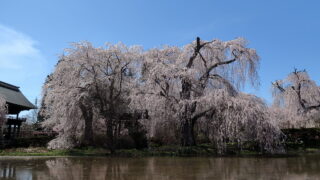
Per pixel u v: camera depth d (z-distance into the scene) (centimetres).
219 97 1777
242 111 1714
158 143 2200
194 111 1936
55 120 2423
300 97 2889
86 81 2123
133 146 2214
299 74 2919
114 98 2091
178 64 2111
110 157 1702
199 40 2102
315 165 1289
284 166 1259
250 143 1931
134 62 2162
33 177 1005
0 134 2330
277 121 1816
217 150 1825
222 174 1051
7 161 1497
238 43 2061
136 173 1088
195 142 2116
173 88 2017
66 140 2181
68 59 2122
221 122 1786
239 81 2053
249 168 1200
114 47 2078
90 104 2180
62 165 1331
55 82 2180
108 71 2134
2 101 2359
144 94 1959
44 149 2145
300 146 2217
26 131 3183
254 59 2047
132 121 2270
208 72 2088
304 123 2806
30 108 3111
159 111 1909
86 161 1498
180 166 1273
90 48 2083
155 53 2250
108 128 2011
